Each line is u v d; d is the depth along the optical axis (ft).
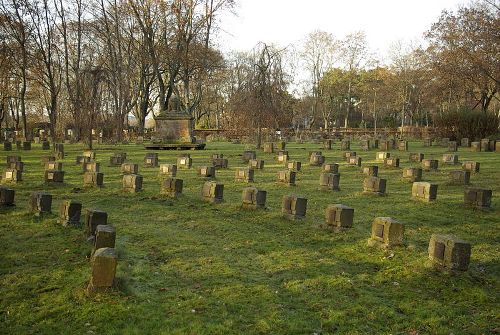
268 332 19.67
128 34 146.61
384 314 21.75
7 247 29.99
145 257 28.81
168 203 45.21
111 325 19.67
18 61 128.47
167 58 138.21
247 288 24.17
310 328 20.12
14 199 44.06
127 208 43.21
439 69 144.87
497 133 131.54
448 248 26.30
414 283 25.32
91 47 155.63
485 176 64.28
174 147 109.29
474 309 22.40
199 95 163.43
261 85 104.99
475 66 132.67
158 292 23.35
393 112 272.72
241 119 117.60
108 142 129.49
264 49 104.99
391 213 42.09
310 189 54.65
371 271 27.35
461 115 134.51
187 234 34.60
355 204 46.06
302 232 35.53
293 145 125.39
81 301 21.72
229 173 67.56
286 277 26.09
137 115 179.52
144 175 64.28
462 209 43.60
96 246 26.99
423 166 71.56
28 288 23.40
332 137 161.07
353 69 221.25
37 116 209.46
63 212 35.19
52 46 132.16
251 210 42.37
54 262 27.30
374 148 113.60
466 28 135.74
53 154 89.20
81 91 122.72
